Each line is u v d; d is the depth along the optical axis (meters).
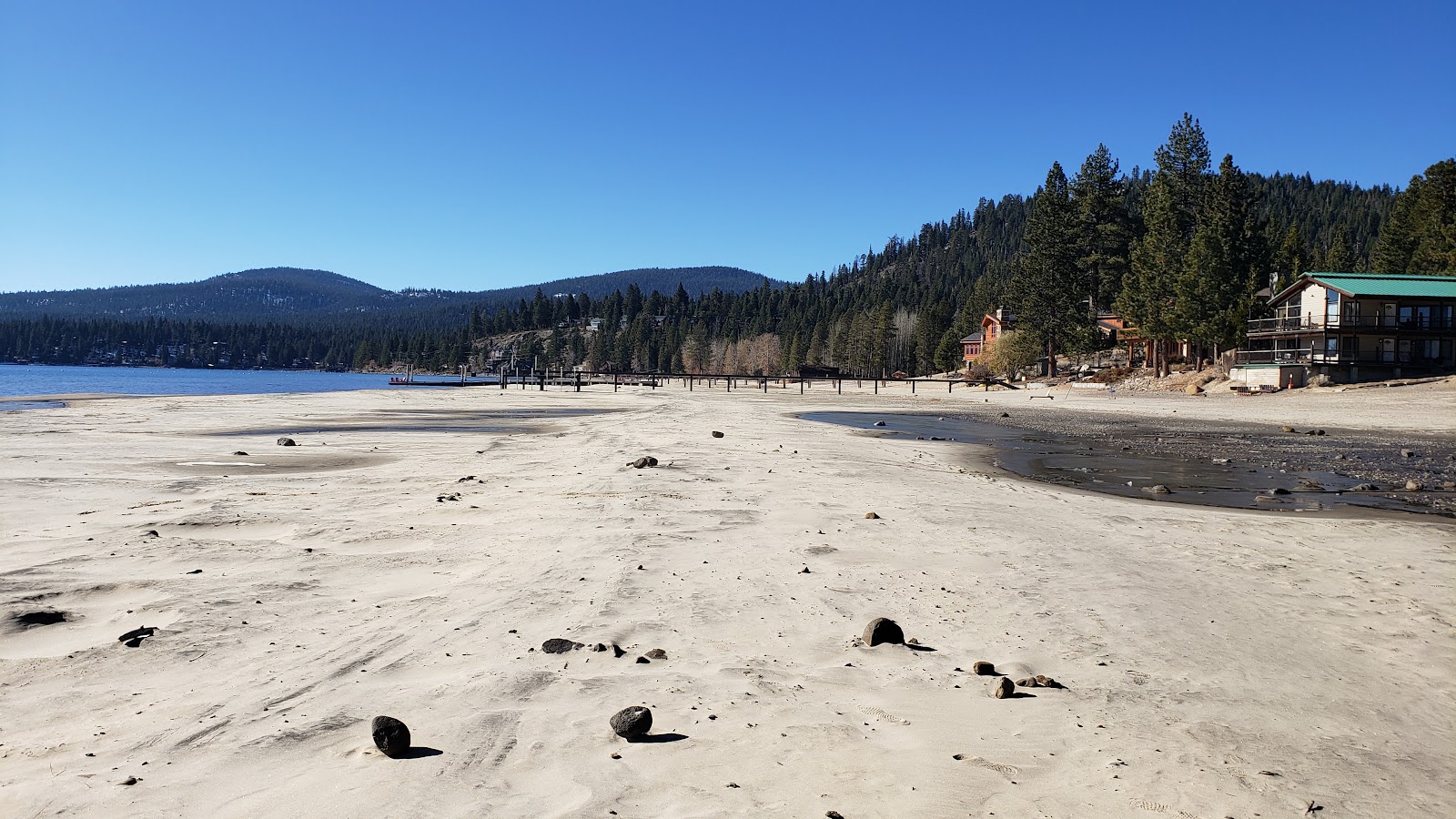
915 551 10.44
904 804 4.14
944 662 6.46
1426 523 13.92
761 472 17.70
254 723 4.98
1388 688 6.11
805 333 190.00
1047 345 87.81
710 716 5.21
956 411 52.22
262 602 7.63
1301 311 61.22
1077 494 17.08
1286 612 8.12
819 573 9.16
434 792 4.12
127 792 4.09
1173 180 78.12
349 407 47.12
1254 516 14.55
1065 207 80.44
